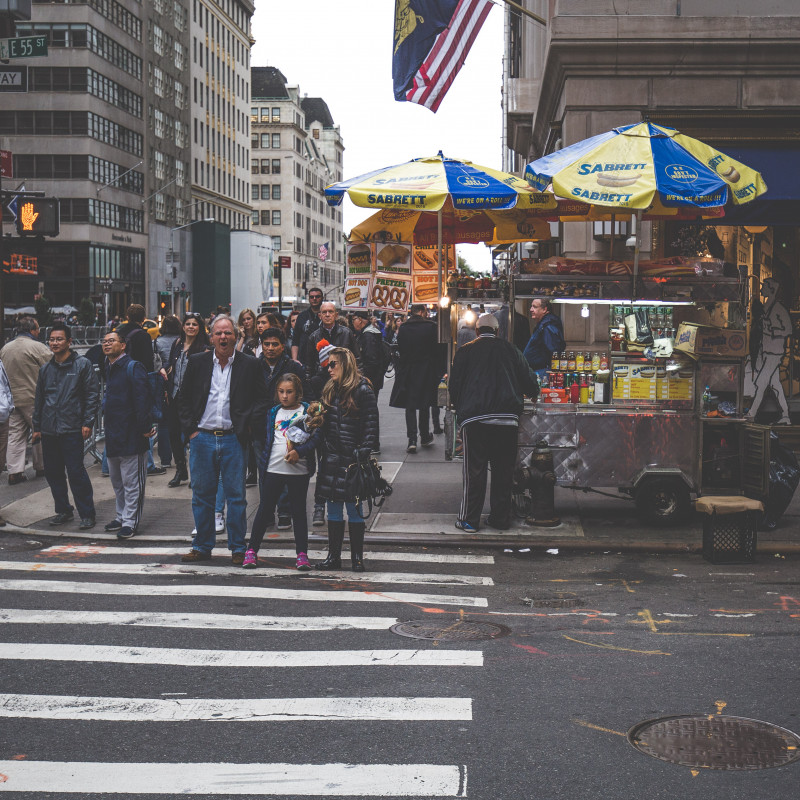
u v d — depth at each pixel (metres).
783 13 13.80
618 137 9.91
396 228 13.62
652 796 4.24
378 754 4.67
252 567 8.75
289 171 133.25
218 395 8.88
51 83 67.25
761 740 4.86
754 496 9.98
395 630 6.80
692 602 7.62
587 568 8.82
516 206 11.28
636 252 10.09
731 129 14.07
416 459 14.49
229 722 5.08
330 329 12.01
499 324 10.76
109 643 6.48
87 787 4.32
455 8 14.70
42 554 9.32
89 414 10.27
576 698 5.44
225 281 93.88
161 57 82.31
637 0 13.84
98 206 69.69
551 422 10.28
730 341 10.04
